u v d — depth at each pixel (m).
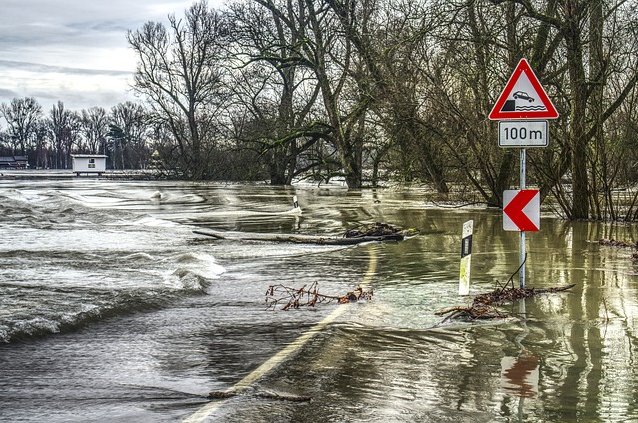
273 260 14.51
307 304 9.53
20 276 11.60
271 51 53.12
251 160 64.44
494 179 29.31
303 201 37.38
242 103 59.59
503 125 10.09
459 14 25.77
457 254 15.09
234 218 26.47
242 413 5.09
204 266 13.18
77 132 157.12
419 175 41.28
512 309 9.08
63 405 5.24
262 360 6.65
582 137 22.89
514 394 5.59
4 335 7.28
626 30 22.55
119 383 5.86
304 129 53.34
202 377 6.06
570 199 24.91
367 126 49.59
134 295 9.77
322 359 6.70
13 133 151.38
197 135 78.31
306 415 5.06
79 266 13.08
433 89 28.05
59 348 7.05
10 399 5.37
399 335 7.71
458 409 5.21
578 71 22.73
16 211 27.41
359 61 41.72
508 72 25.78
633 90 22.39
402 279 11.75
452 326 8.16
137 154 142.25
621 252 15.10
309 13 49.09
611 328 7.97
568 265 13.12
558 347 7.11
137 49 77.12
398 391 5.67
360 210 30.12
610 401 5.40
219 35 55.12
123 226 23.23
